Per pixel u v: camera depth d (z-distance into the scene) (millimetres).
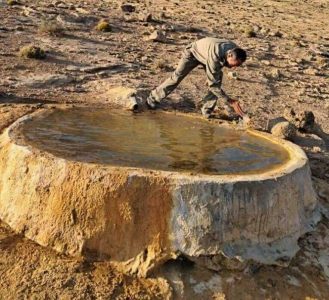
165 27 12922
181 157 4543
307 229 4594
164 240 3902
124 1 17844
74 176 3979
